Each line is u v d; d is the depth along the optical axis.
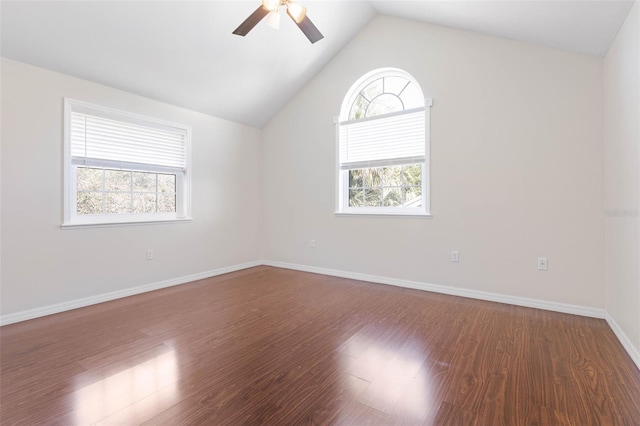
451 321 2.68
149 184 3.73
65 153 2.95
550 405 1.57
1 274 2.60
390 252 3.87
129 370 1.90
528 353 2.11
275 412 1.52
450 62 3.41
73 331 2.47
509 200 3.12
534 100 2.98
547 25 2.55
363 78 4.08
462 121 3.35
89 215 3.21
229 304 3.14
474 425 1.43
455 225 3.41
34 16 2.42
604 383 1.75
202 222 4.20
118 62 3.05
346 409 1.54
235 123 4.65
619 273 2.34
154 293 3.53
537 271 3.00
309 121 4.53
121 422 1.45
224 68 3.65
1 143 2.60
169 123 3.80
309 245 4.59
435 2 2.98
